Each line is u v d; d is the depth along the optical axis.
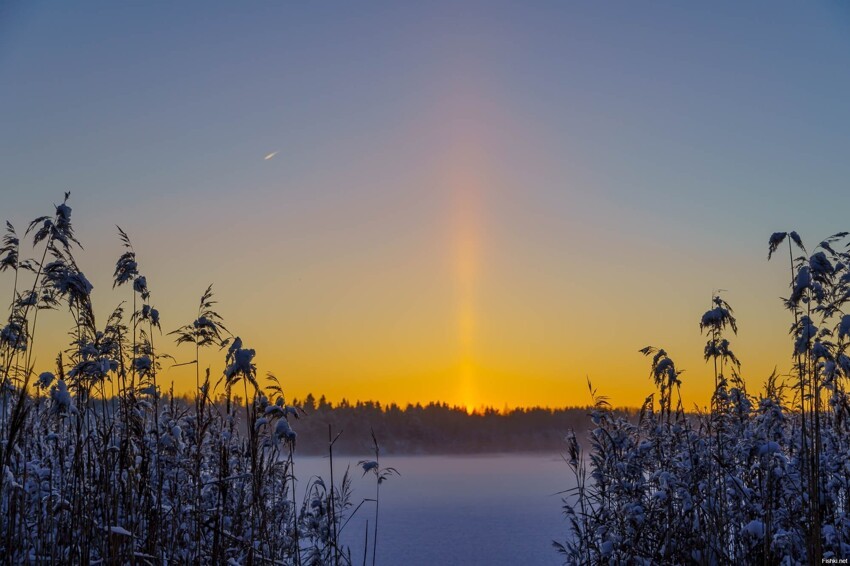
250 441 9.66
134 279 11.45
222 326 10.39
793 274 10.39
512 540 35.03
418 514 49.84
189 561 9.62
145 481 9.67
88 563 8.67
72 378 9.65
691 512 11.16
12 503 8.59
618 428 12.67
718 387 11.89
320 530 11.79
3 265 10.18
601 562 11.45
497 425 146.62
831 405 11.32
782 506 10.84
